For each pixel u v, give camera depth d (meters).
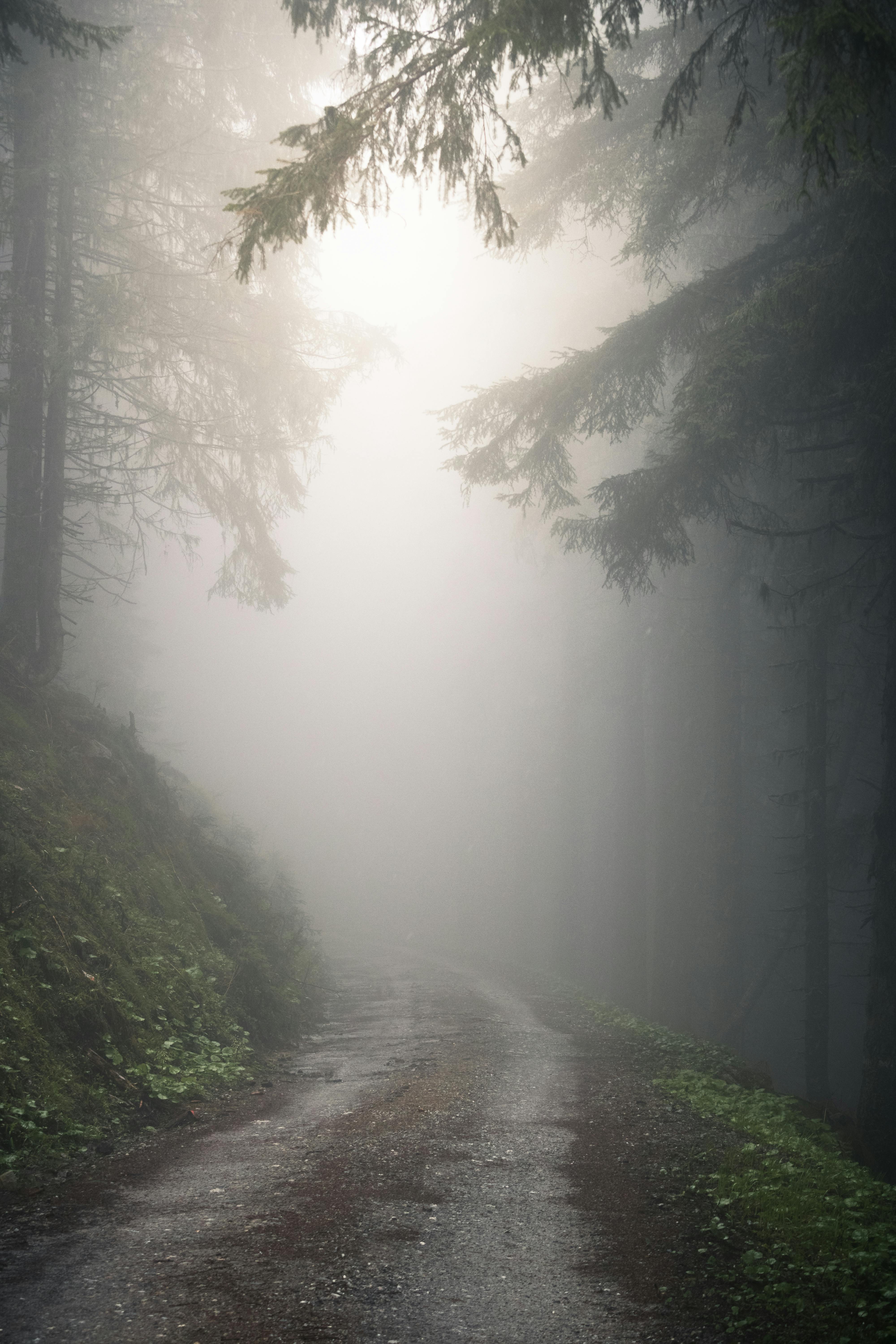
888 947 12.07
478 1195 5.73
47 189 15.18
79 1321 3.68
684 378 12.38
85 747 15.03
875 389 10.62
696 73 11.45
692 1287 4.41
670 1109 8.88
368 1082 9.89
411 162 6.84
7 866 9.44
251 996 12.68
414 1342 3.66
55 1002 8.16
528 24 6.12
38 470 15.58
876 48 5.44
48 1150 6.36
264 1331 3.68
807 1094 17.59
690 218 14.11
